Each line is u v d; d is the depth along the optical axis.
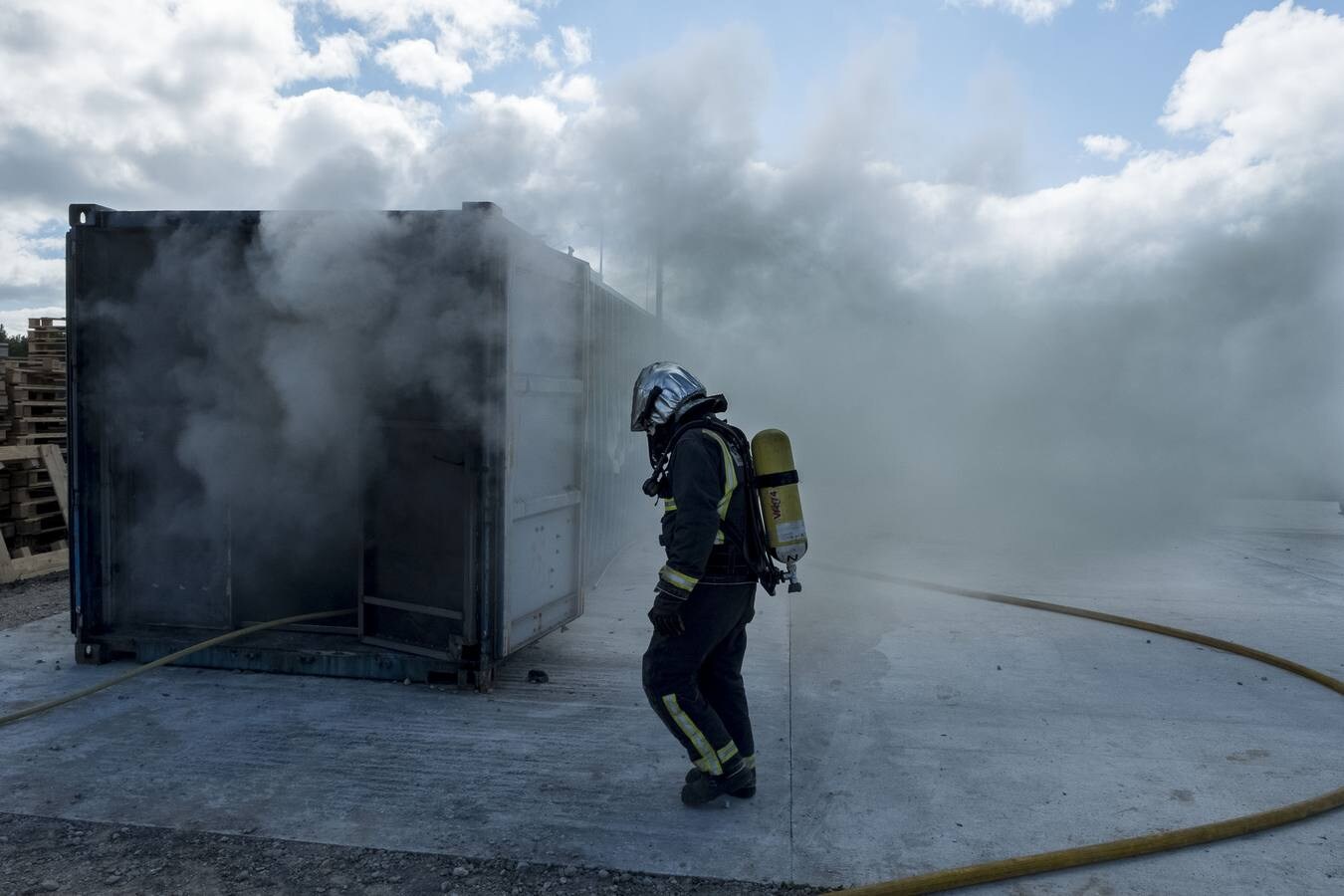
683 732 2.94
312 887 2.54
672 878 2.62
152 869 2.62
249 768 3.34
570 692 4.19
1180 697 4.25
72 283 4.43
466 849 2.77
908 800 3.13
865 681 4.43
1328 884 2.60
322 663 4.34
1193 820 3.00
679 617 2.80
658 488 3.03
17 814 2.95
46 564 6.87
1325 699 4.23
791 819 2.99
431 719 3.83
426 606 4.33
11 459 6.87
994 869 2.61
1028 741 3.69
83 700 4.01
